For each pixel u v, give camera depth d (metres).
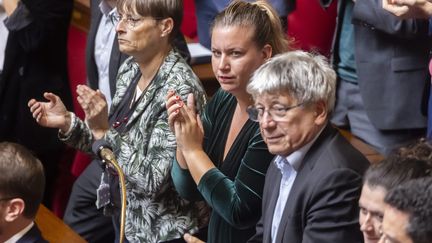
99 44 9.62
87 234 9.92
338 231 5.94
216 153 7.13
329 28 10.77
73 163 11.62
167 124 7.56
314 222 6.01
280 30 6.93
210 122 7.20
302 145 6.18
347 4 9.73
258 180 6.72
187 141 6.87
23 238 6.56
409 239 4.47
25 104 10.96
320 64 6.16
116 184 7.78
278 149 6.18
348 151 6.16
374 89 9.20
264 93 6.11
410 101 9.11
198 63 10.64
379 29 8.85
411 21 8.66
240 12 6.80
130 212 7.79
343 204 5.96
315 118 6.14
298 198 6.13
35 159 6.59
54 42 10.90
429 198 4.45
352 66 9.74
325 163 6.07
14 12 10.60
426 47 9.01
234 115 7.09
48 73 10.99
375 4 8.81
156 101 7.63
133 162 7.58
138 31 7.62
